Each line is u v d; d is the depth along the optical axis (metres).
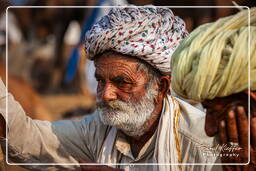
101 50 2.72
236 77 1.87
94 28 2.77
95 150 2.95
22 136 2.75
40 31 10.76
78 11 10.39
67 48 10.58
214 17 6.62
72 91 9.26
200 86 1.92
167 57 2.72
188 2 6.55
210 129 2.01
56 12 10.69
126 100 2.73
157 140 2.71
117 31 2.67
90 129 2.97
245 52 1.86
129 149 2.85
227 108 1.96
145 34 2.70
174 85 2.04
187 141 2.66
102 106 2.78
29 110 5.34
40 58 10.39
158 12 2.81
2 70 5.38
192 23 6.62
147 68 2.75
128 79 2.72
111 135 2.89
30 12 10.89
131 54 2.68
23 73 9.44
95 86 8.01
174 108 2.76
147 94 2.75
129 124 2.75
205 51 1.91
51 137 2.88
